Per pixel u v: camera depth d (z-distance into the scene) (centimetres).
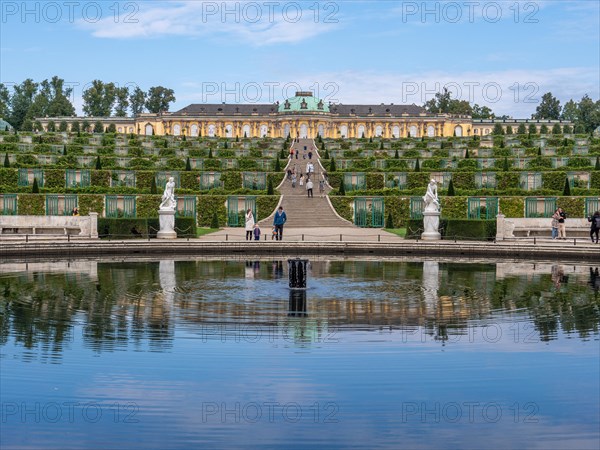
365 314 2288
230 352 1817
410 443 1305
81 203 6128
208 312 2306
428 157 8912
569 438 1323
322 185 7212
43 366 1691
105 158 7912
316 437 1327
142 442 1307
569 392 1535
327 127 17888
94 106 19162
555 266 3650
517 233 5075
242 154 9450
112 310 2330
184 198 6266
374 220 6259
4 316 2220
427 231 4862
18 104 18525
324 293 2698
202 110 18338
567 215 5925
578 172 6750
